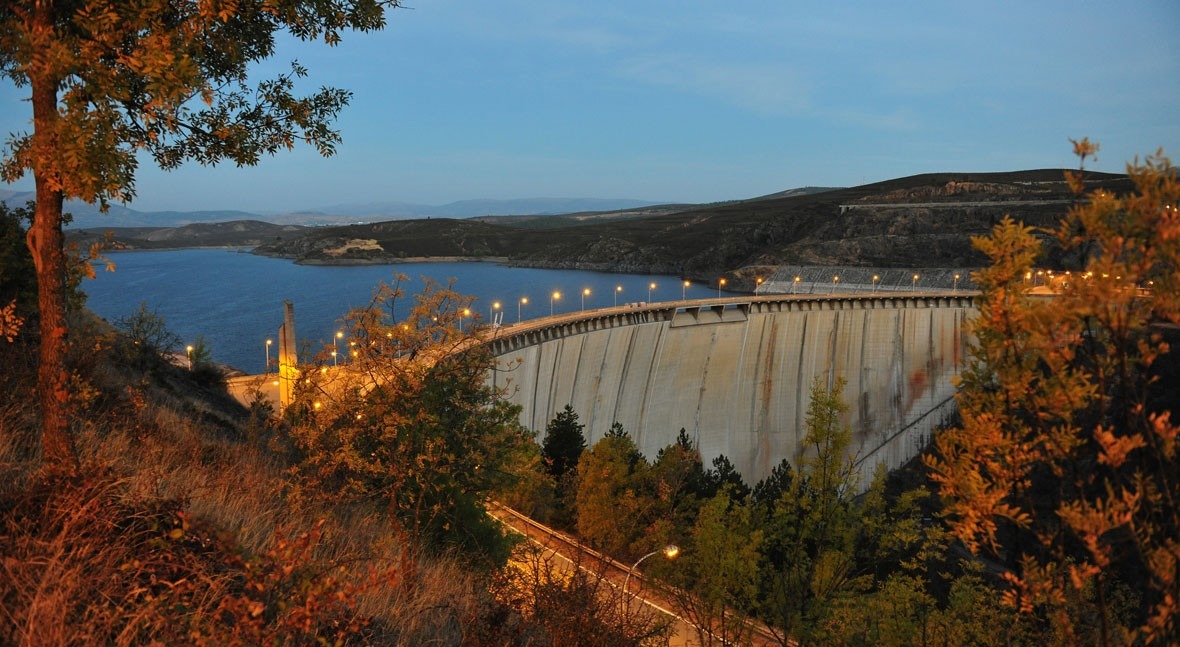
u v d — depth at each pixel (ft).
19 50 22.74
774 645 52.24
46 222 24.93
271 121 31.71
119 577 20.48
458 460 44.75
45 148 23.30
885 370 388.16
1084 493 12.80
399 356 42.80
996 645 47.16
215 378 112.16
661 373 315.99
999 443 13.71
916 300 398.42
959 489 14.49
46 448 25.48
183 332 551.18
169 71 23.68
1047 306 12.69
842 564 53.98
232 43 28.66
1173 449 11.80
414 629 28.58
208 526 24.54
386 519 45.57
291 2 28.60
